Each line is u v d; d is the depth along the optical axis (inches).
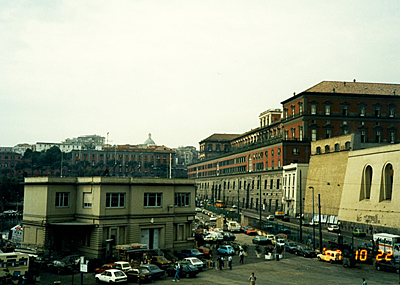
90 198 1957.4
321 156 4008.4
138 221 1994.3
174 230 2162.9
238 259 2158.0
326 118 4613.7
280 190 4633.4
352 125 4633.4
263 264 1998.0
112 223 1920.5
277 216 4148.6
